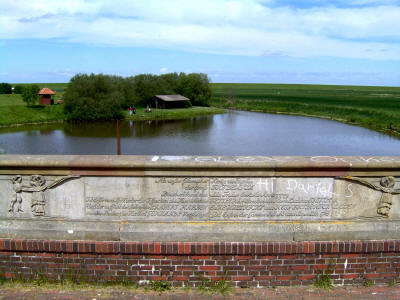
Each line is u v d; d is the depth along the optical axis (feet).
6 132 137.08
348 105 275.18
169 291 13.51
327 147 116.16
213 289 13.66
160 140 125.59
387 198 13.91
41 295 13.04
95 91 186.29
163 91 263.29
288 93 542.57
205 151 108.27
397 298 13.25
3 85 266.77
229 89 319.27
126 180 13.60
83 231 13.75
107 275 13.79
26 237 13.82
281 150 111.34
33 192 13.62
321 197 13.91
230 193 13.75
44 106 189.37
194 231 13.80
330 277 14.02
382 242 13.91
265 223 13.93
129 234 13.69
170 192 13.70
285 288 13.84
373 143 124.06
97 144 116.16
